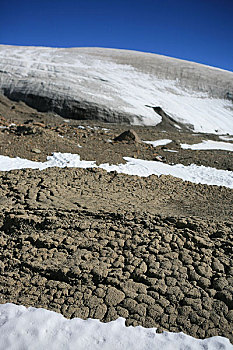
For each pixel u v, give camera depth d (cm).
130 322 329
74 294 364
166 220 496
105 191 684
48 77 2664
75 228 475
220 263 401
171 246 432
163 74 3459
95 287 372
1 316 331
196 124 2548
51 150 959
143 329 321
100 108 2252
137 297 357
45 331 314
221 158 1202
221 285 367
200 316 334
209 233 459
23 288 377
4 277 392
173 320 332
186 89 3266
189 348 299
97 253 424
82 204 570
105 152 1066
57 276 389
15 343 300
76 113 2222
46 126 1505
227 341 306
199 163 1111
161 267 397
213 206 652
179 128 2381
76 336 309
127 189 724
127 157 1047
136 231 466
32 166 790
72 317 335
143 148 1259
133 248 432
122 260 412
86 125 1902
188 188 816
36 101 2323
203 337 314
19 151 900
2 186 636
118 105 2350
